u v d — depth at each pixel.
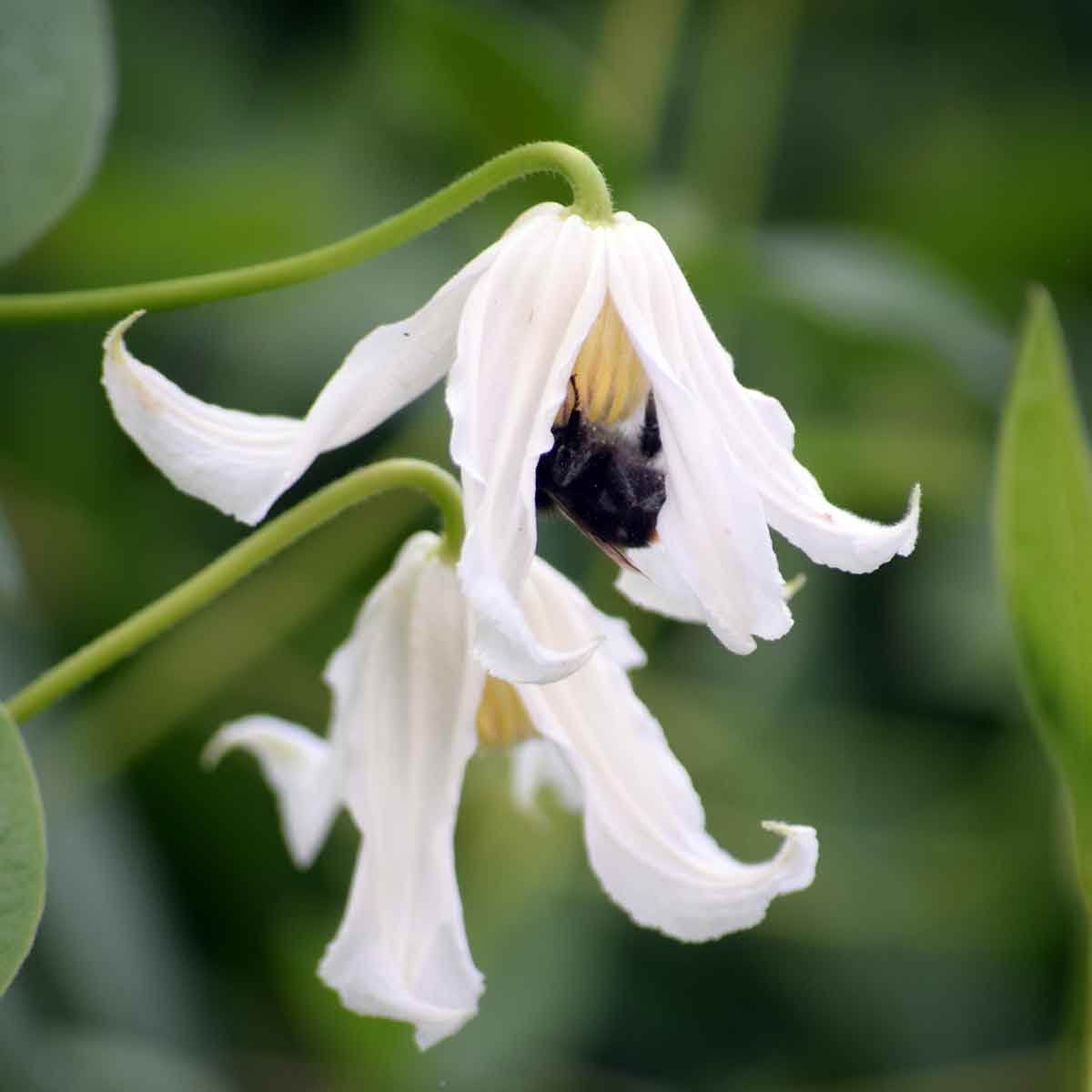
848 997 0.57
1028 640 0.41
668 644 0.58
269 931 0.56
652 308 0.37
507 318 0.37
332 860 0.56
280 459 0.37
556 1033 0.52
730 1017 0.57
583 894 0.54
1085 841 0.41
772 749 0.58
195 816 0.57
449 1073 0.51
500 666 0.35
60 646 0.58
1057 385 0.40
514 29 0.57
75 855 0.52
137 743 0.56
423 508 0.59
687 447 0.36
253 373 0.59
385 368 0.37
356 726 0.40
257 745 0.43
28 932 0.38
